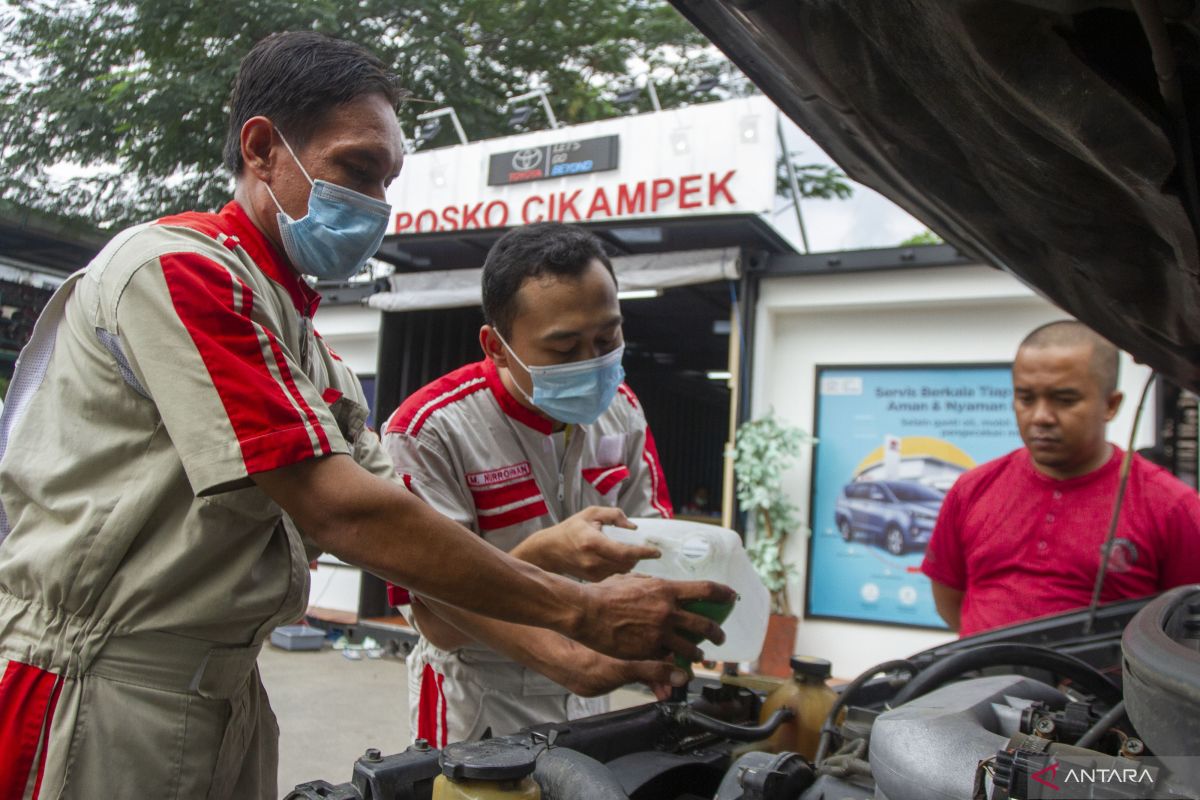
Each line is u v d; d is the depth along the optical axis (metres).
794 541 5.76
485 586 1.18
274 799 1.51
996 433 5.40
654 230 5.80
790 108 1.24
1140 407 1.81
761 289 5.87
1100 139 0.81
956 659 1.40
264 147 1.35
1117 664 1.59
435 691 1.90
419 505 1.14
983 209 1.24
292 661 6.19
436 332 7.72
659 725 1.33
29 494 1.23
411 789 1.02
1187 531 2.15
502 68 10.02
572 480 1.94
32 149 6.33
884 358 5.70
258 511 1.20
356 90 1.34
